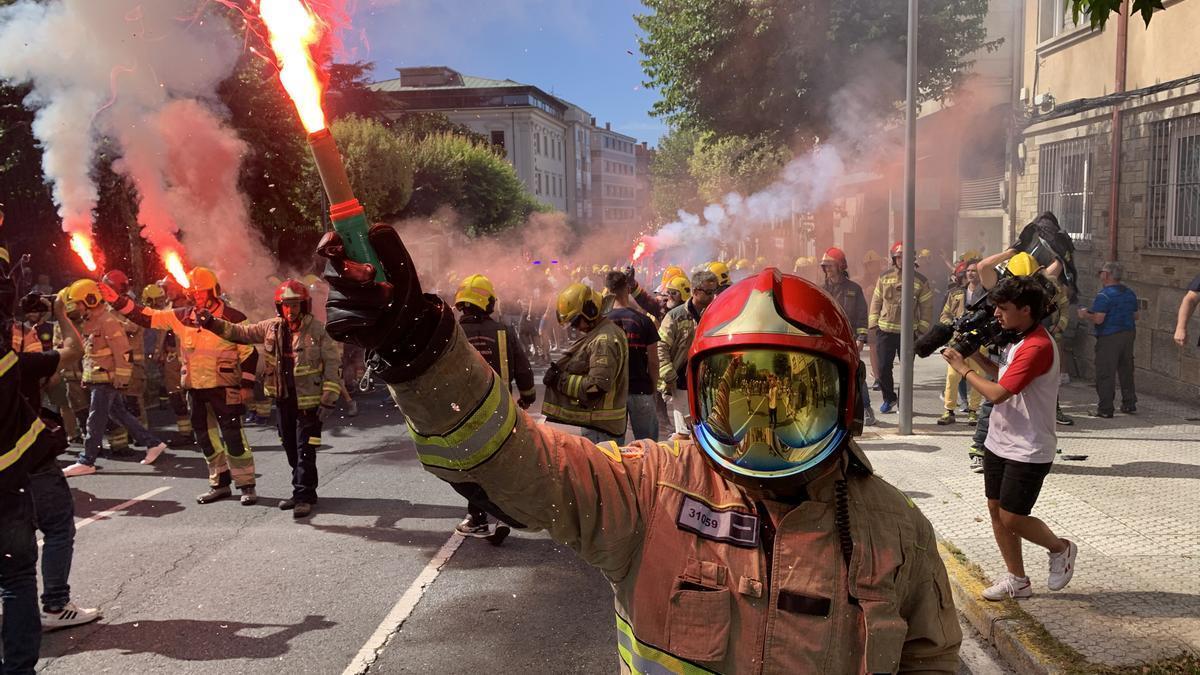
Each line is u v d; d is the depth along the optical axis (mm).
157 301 11117
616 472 1432
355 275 1069
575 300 5047
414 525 6180
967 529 5402
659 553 1388
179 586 4988
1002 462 4195
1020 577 4270
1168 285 9680
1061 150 12227
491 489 1305
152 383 12266
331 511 6574
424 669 3900
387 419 10867
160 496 7156
